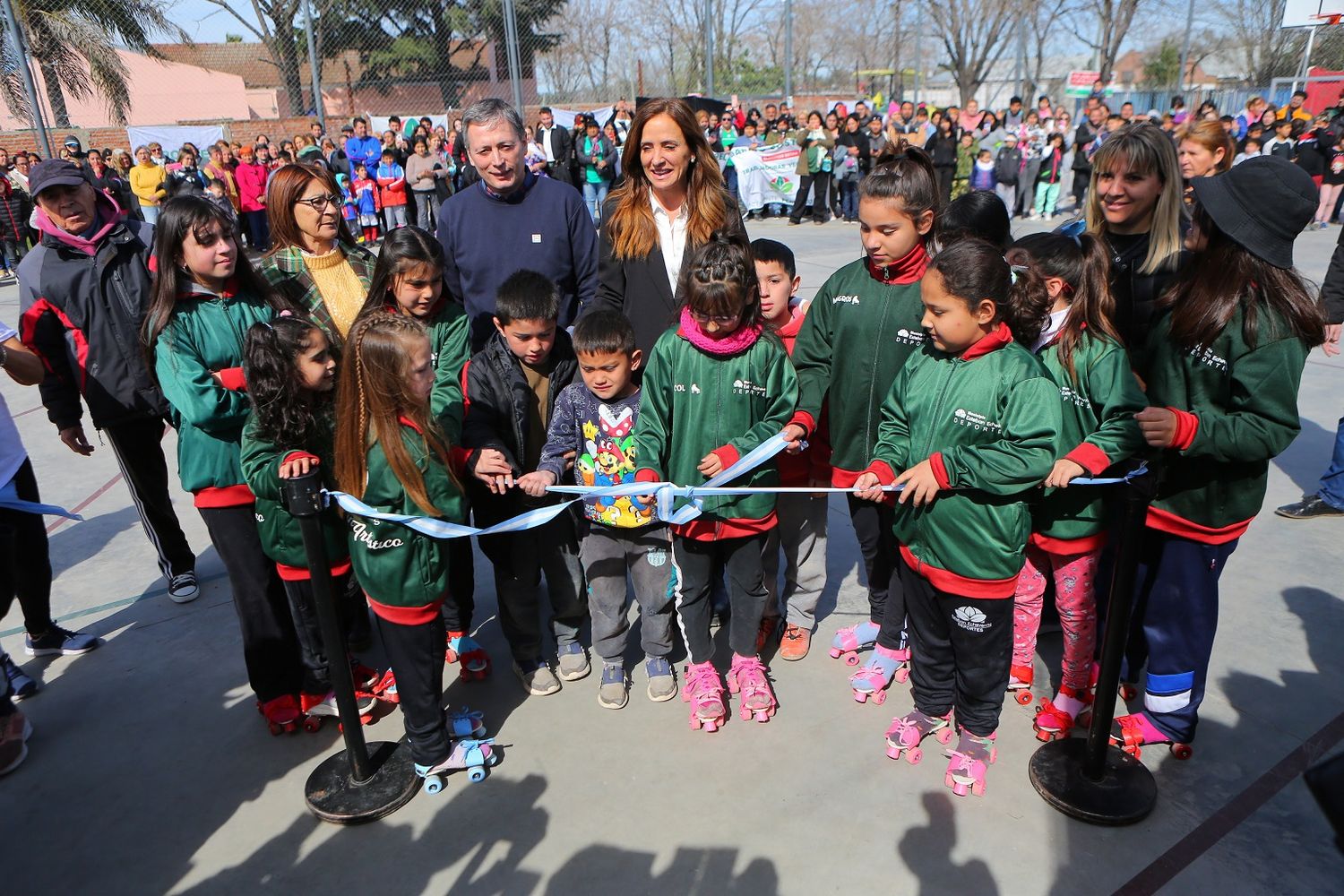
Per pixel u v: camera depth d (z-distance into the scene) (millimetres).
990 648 2408
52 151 13992
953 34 32500
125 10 17594
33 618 3379
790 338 3236
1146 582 2732
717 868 2324
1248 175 2195
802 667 3223
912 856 2342
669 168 2934
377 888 2309
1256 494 2389
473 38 17359
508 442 2881
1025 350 2355
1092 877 2256
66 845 2498
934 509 2354
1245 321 2225
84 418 6691
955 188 16781
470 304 3396
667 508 2529
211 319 2729
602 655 2996
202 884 2346
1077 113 24484
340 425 2363
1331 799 1141
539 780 2670
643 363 3213
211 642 3521
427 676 2525
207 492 2693
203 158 16922
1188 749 2662
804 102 25078
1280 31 31312
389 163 14312
